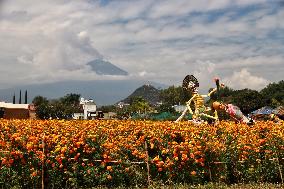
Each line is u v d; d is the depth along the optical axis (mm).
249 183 11703
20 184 9859
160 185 10984
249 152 12164
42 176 9906
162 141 11758
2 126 13555
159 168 11102
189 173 11383
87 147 10695
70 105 98125
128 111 88875
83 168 10562
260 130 13289
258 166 12109
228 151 12062
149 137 11930
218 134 13156
